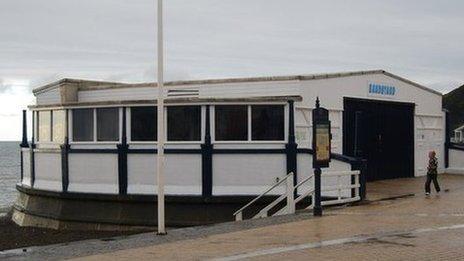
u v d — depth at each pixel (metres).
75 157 21.97
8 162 146.00
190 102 20.47
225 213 20.31
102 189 21.38
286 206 18.78
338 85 24.61
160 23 14.38
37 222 23.31
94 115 21.77
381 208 18.27
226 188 20.42
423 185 25.25
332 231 14.16
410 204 19.09
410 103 29.70
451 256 11.18
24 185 24.55
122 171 21.00
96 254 11.97
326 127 17.05
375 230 14.18
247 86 23.09
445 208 18.03
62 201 22.20
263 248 12.23
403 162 29.25
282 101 20.56
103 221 21.19
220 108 20.55
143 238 13.78
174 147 20.66
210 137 20.44
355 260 10.90
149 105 20.89
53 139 23.20
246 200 20.19
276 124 20.69
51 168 22.92
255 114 20.61
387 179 27.97
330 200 19.31
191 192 20.44
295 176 20.45
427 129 31.27
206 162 20.39
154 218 20.58
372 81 26.84
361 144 25.67
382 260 10.88
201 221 20.27
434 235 13.39
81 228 21.66
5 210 33.34
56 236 20.39
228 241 13.14
